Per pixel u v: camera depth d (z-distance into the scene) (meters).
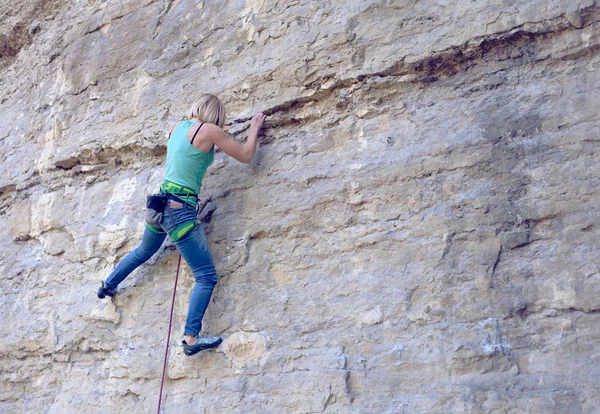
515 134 4.36
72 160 6.51
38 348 5.96
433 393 4.04
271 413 4.46
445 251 4.32
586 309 3.86
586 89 4.25
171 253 5.40
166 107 5.95
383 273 4.47
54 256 6.32
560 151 4.20
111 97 6.44
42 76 7.43
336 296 4.58
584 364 3.77
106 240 5.88
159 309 5.28
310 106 5.19
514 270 4.12
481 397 3.91
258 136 5.32
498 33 4.52
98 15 6.97
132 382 5.18
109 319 5.52
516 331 4.00
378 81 4.88
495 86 4.55
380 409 4.14
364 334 4.38
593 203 4.02
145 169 6.00
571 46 4.35
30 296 6.31
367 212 4.67
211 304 4.99
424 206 4.49
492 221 4.25
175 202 4.68
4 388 6.19
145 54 6.32
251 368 4.68
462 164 4.45
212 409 4.69
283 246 4.91
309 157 5.05
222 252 5.11
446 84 4.73
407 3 4.91
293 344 4.59
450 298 4.21
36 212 6.67
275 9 5.52
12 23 7.94
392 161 4.68
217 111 4.89
